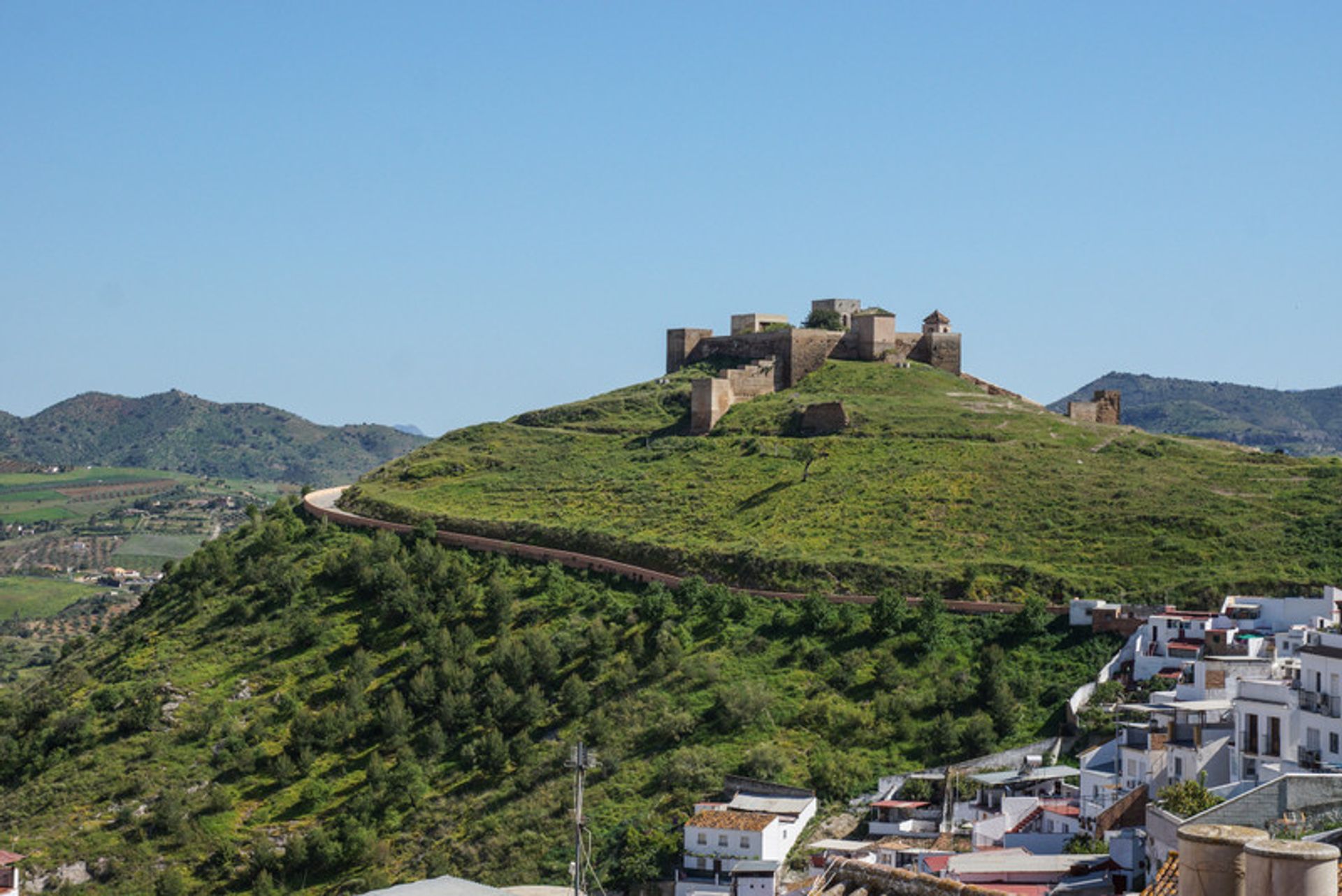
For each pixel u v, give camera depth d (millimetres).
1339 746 90812
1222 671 127250
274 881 173750
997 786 147000
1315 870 35469
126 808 191750
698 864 149875
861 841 138875
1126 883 73250
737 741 182750
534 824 171875
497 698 198375
